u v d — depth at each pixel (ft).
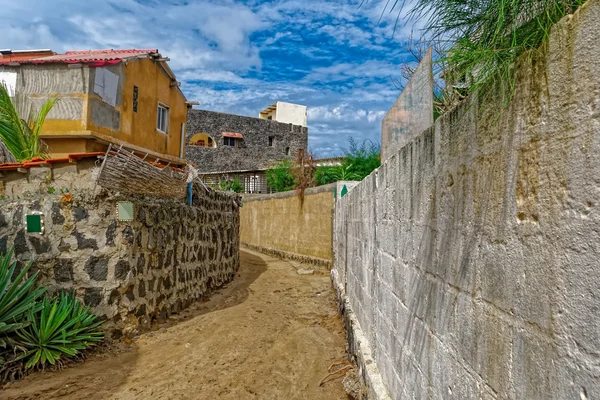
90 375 17.65
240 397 16.10
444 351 7.06
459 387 6.37
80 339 19.40
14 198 21.62
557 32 4.18
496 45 5.49
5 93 29.96
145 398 15.84
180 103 54.60
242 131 120.67
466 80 7.21
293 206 59.16
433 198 7.88
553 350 4.09
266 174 85.15
